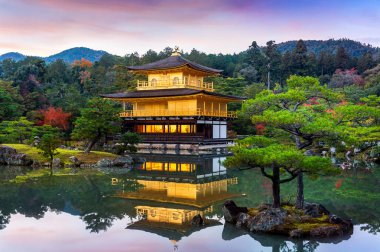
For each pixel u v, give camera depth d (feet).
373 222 72.90
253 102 78.38
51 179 126.31
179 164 171.94
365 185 111.04
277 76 496.23
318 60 516.73
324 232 63.82
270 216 67.15
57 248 61.41
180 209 84.74
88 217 79.51
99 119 168.96
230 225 71.72
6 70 449.89
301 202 73.51
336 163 155.22
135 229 70.64
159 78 262.26
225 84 331.98
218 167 162.40
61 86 351.25
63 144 228.84
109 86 369.91
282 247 60.70
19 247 61.93
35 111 257.96
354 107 73.31
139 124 254.06
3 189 108.88
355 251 58.59
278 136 112.98
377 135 131.44
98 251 59.93
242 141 71.51
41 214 81.97
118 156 174.91
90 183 119.44
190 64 250.16
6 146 169.99
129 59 461.37
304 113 76.48
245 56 554.87
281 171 72.28
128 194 102.17
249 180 126.41
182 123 234.17
